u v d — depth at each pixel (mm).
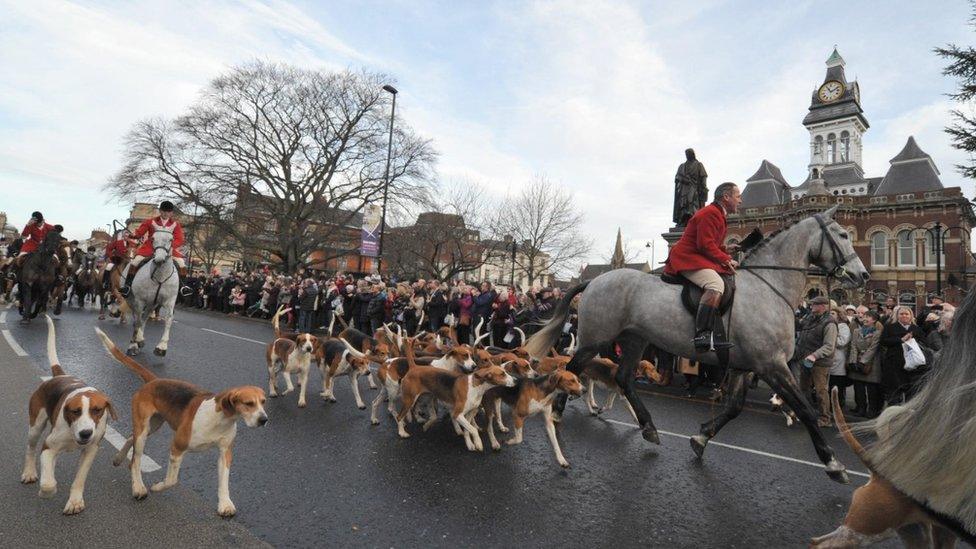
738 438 6703
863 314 10617
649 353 11680
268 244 36156
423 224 40125
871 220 37812
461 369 6934
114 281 14328
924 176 37719
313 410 6922
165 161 33406
